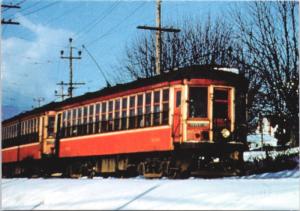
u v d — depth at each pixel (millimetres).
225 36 35344
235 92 19750
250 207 10227
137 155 22203
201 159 19625
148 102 20766
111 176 24703
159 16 27281
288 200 10883
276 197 11320
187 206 10719
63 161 29188
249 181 15359
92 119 25000
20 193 16781
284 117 24906
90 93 25406
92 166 25672
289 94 23375
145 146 20719
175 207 10703
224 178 18484
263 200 11031
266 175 19609
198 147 19031
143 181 16875
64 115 28250
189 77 19266
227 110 19609
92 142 24828
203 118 19281
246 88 20266
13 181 23469
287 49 23359
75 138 26672
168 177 19703
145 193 13406
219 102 19547
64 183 18875
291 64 23344
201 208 10352
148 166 20969
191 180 16578
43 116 30188
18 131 34375
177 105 19406
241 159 19891
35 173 32094
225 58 33781
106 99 23750
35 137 31141
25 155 32750
